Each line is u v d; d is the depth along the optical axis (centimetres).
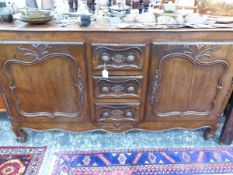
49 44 104
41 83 120
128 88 122
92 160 134
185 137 153
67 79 118
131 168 130
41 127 140
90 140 149
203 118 138
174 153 140
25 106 130
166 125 142
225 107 146
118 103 128
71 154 138
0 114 171
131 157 137
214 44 107
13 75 116
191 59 111
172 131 158
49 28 101
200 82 121
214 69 116
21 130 142
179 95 126
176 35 104
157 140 150
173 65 114
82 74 115
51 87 121
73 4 129
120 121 138
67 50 106
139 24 107
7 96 125
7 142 147
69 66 113
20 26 104
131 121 138
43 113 133
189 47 107
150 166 131
